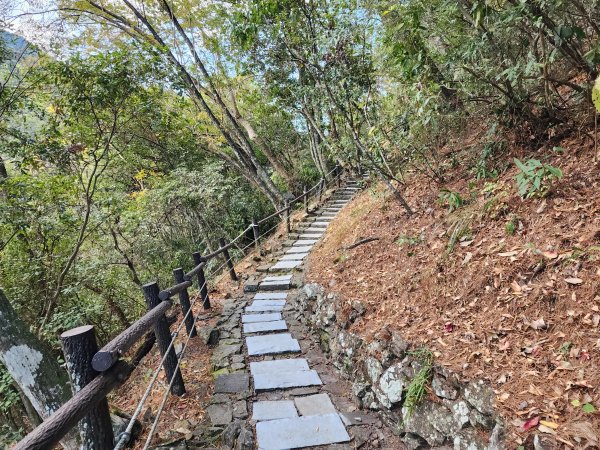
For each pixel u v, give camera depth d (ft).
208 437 8.45
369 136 15.78
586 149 10.32
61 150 19.77
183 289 13.05
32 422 15.85
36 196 19.01
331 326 13.00
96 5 30.48
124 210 28.78
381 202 19.99
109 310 29.71
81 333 5.33
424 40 12.38
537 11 8.54
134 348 17.48
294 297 17.88
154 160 39.65
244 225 38.73
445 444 7.45
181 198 32.63
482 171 12.94
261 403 9.57
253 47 22.12
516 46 10.64
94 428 5.68
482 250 10.30
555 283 8.01
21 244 21.04
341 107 15.69
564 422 5.87
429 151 16.49
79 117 20.52
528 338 7.64
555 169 8.87
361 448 8.14
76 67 18.07
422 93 11.69
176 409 9.75
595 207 8.80
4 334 10.51
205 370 11.61
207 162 40.29
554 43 8.99
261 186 37.65
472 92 12.23
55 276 22.09
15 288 20.15
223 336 13.97
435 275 10.96
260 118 45.24
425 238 13.19
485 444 6.63
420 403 8.16
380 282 13.07
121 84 19.17
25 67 20.08
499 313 8.54
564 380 6.49
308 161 47.06
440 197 13.24
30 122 20.58
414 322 10.04
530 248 9.04
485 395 6.99
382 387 9.22
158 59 19.92
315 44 17.85
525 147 12.23
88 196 20.72
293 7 18.24
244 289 19.51
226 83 38.19
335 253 19.03
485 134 14.30
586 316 7.11
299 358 12.38
